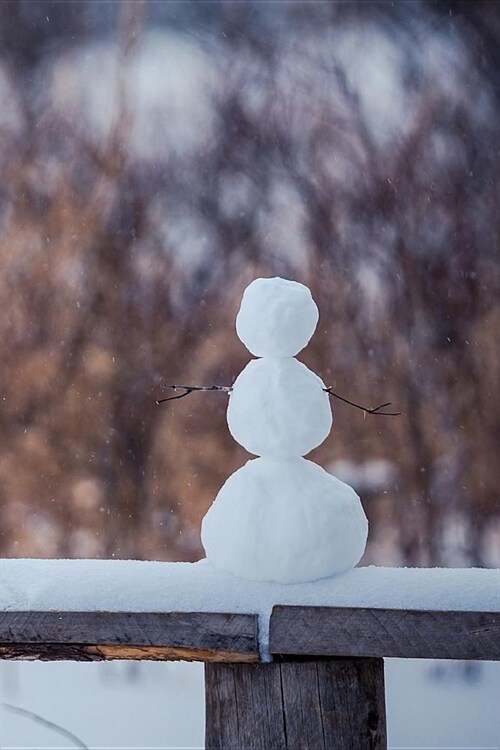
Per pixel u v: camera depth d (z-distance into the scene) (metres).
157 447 9.59
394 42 10.71
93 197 10.44
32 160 10.51
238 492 1.98
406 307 9.78
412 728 5.38
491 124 10.18
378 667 1.96
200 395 9.66
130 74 10.84
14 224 10.24
